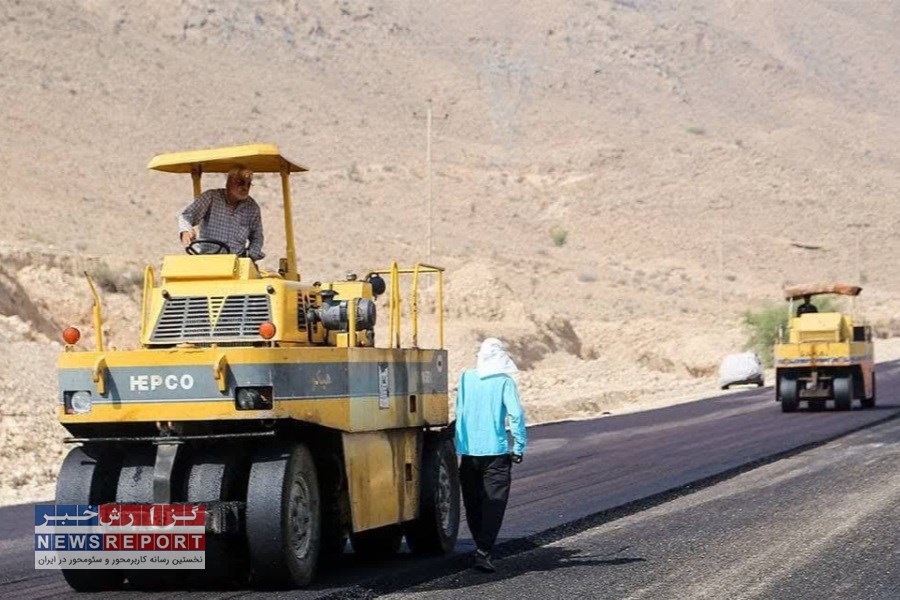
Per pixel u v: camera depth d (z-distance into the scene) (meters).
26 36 180.50
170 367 15.19
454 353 83.06
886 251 195.38
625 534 20.14
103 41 191.62
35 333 58.72
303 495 15.73
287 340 16.16
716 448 34.84
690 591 15.29
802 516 21.58
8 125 151.25
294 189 169.12
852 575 16.19
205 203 17.52
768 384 72.88
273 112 199.88
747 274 179.38
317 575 16.73
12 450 38.03
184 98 188.25
